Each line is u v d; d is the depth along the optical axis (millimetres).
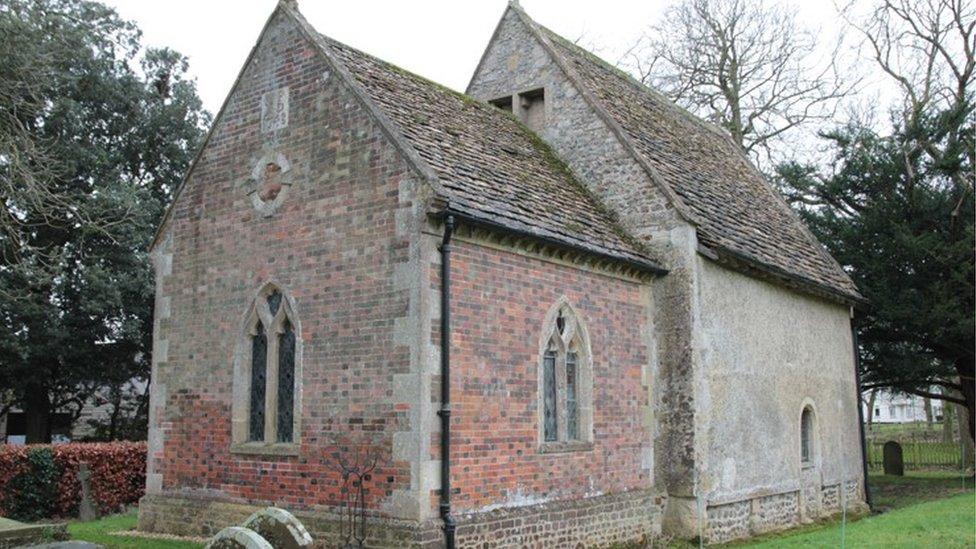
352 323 11203
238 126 13266
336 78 12102
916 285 23141
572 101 16062
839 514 18078
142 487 18922
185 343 13352
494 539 10797
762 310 16188
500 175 13062
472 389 10914
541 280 12203
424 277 10570
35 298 24938
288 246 12203
